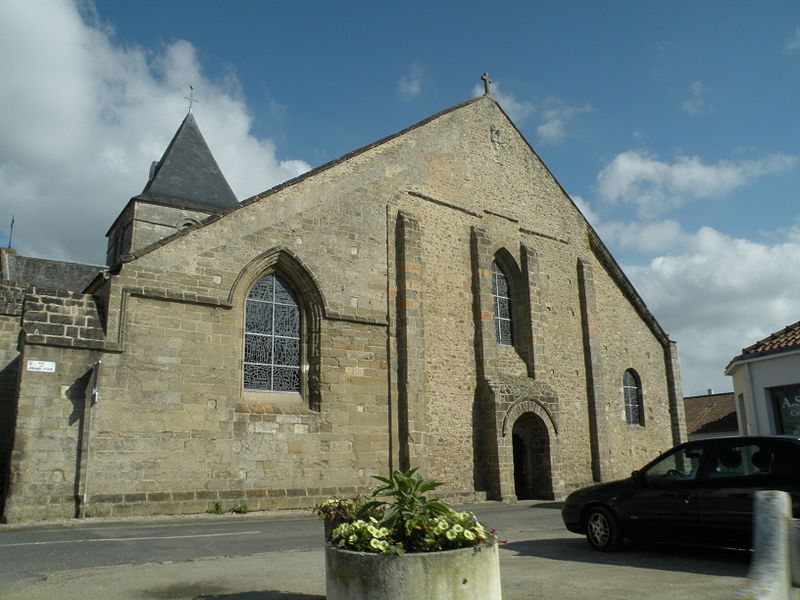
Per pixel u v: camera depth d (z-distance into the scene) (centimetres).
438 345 2000
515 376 2211
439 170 2164
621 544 1014
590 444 2409
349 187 1906
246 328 1675
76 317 1423
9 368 1883
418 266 1972
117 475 1396
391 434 1816
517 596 668
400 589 481
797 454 826
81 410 1381
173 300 1534
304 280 1766
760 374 1619
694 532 873
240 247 1664
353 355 1800
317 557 894
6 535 1107
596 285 2638
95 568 805
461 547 512
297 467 1639
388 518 536
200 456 1508
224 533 1160
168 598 657
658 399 2773
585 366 2483
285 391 1709
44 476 1322
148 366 1477
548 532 1211
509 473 1997
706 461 901
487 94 2434
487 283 2169
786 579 310
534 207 2469
